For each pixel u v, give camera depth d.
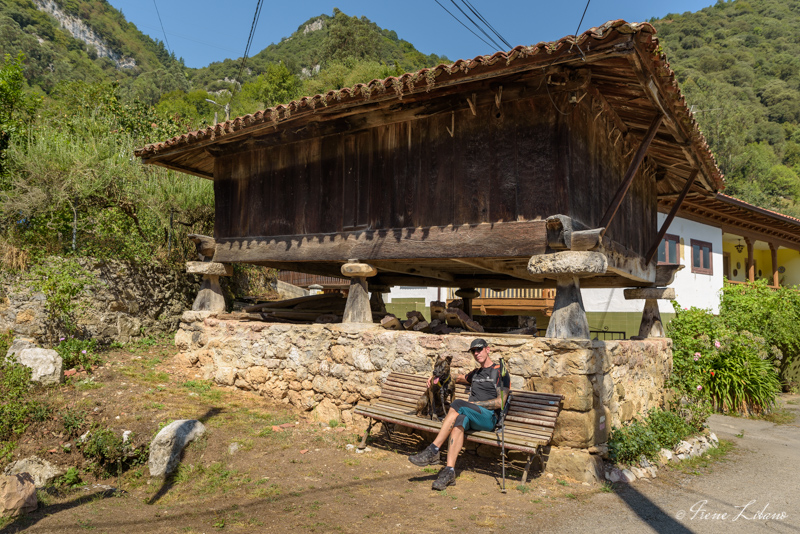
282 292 15.45
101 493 4.46
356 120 6.34
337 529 3.44
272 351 6.89
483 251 5.34
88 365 7.10
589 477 4.48
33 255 8.01
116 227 9.59
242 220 7.59
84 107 13.19
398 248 5.96
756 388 9.77
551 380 4.78
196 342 7.71
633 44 3.91
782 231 18.27
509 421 4.68
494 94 5.24
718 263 15.89
